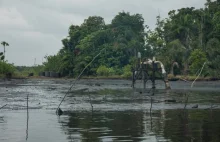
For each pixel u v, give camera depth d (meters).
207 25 92.00
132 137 15.72
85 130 17.66
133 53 118.88
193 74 86.44
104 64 118.06
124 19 133.62
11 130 17.75
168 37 102.44
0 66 106.44
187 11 101.94
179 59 92.25
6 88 60.19
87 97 42.03
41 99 38.25
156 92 52.81
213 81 80.94
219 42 87.88
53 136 16.08
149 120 21.41
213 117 22.81
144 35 131.12
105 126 18.94
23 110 27.19
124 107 29.83
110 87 68.75
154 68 64.81
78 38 134.25
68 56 126.31
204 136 15.84
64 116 23.59
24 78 115.81
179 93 50.12
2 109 27.73
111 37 126.38
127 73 107.44
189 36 97.00
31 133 16.88
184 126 18.84
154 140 14.99
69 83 87.75
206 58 85.81
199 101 36.03
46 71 132.88
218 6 98.19
